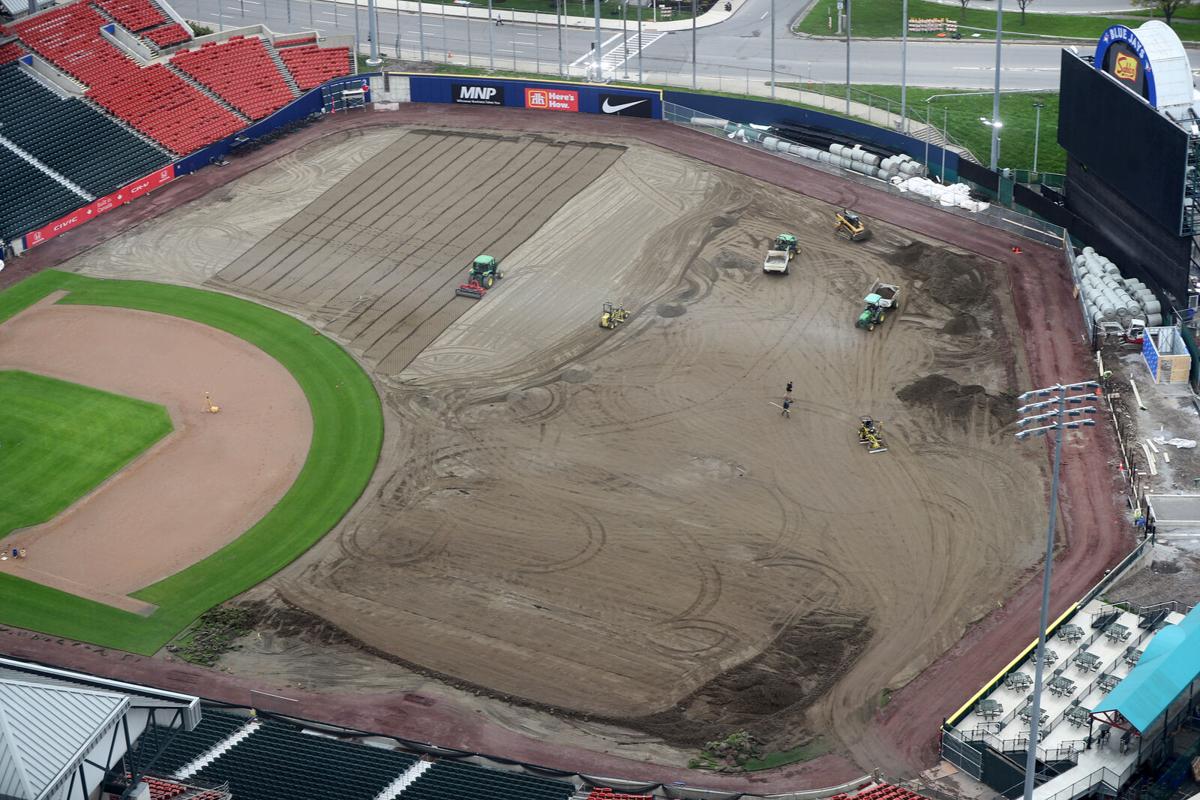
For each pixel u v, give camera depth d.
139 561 79.50
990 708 65.44
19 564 79.31
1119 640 69.25
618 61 143.50
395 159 124.12
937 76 136.25
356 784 62.28
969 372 92.94
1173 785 61.94
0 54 124.38
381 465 86.75
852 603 74.19
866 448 86.06
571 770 65.19
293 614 75.44
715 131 126.94
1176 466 82.88
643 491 83.19
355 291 105.50
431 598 76.06
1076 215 105.44
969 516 80.06
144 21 132.12
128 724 50.56
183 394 94.12
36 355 98.50
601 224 112.81
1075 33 143.62
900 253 106.94
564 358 96.31
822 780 64.06
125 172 119.56
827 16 153.00
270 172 122.81
